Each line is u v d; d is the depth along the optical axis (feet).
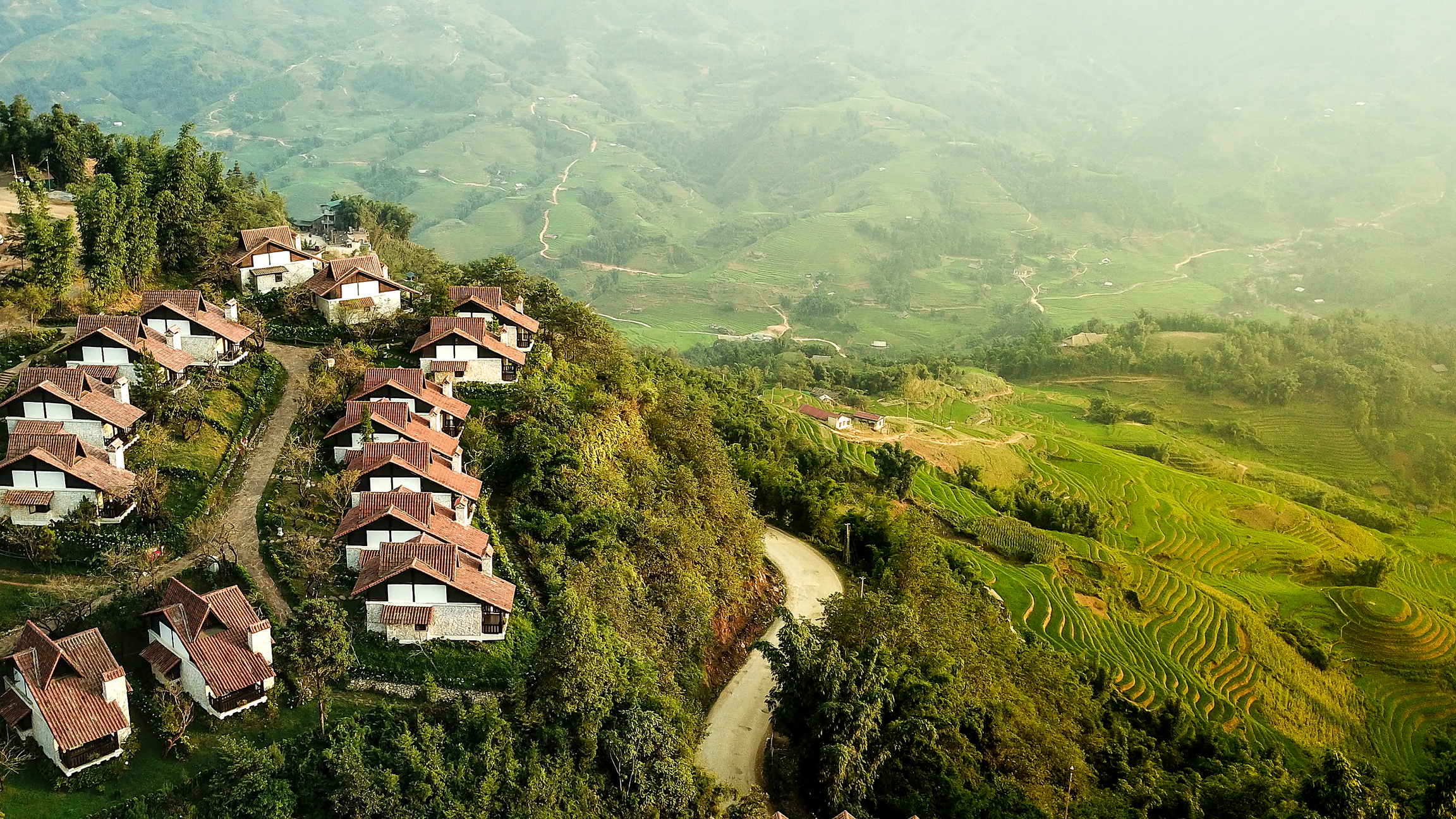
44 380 219.00
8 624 178.70
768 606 278.46
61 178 397.60
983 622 282.15
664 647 219.20
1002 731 216.54
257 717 167.73
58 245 276.21
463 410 258.16
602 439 269.85
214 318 274.16
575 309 331.77
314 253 379.14
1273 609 411.54
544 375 291.79
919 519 326.03
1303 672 356.38
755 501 343.87
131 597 182.39
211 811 150.00
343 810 151.74
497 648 190.80
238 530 211.00
